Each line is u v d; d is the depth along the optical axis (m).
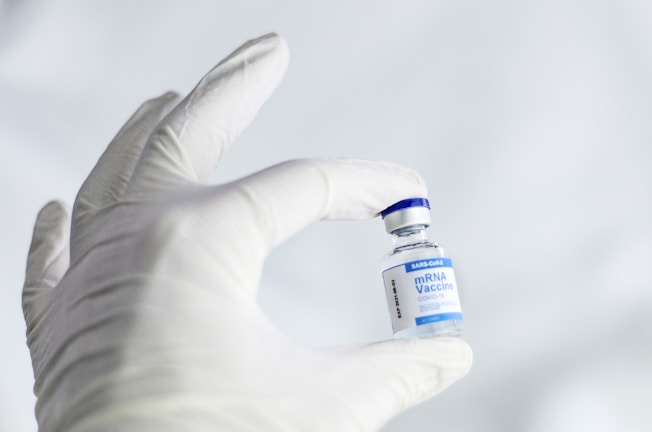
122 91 0.53
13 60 0.52
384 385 0.34
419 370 0.34
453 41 0.54
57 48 0.52
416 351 0.34
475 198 0.53
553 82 0.53
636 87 0.53
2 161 0.51
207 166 0.36
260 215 0.33
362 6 0.54
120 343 0.32
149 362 0.31
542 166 0.53
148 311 0.32
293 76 0.54
